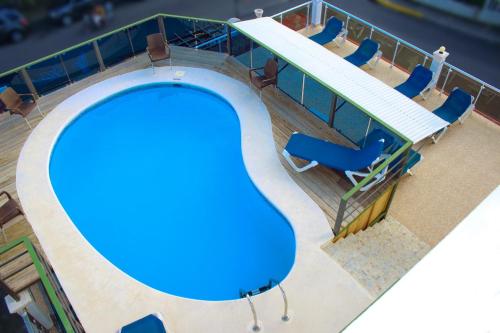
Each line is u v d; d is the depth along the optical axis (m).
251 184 8.75
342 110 8.78
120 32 11.56
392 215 8.13
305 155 8.30
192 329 6.38
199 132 10.20
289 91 10.30
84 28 21.58
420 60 10.91
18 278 7.00
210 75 11.51
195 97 11.21
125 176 9.24
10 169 9.23
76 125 10.58
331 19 12.78
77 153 9.86
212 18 21.31
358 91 8.52
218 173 9.15
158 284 7.34
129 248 7.89
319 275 6.85
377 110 7.97
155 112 10.86
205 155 9.59
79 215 8.48
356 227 7.59
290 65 9.66
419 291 3.43
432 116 7.86
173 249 7.84
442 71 10.52
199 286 7.28
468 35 18.83
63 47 20.44
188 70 11.73
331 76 8.97
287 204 8.08
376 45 11.56
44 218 8.19
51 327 7.25
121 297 6.90
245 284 7.25
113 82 11.50
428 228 7.82
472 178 8.73
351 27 12.52
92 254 7.56
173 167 9.38
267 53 10.46
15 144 9.84
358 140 8.81
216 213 8.37
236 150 9.65
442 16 20.05
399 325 3.23
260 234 7.94
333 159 8.14
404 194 8.50
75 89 11.33
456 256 3.64
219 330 6.30
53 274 7.26
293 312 6.36
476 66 16.95
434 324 3.23
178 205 8.58
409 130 7.42
